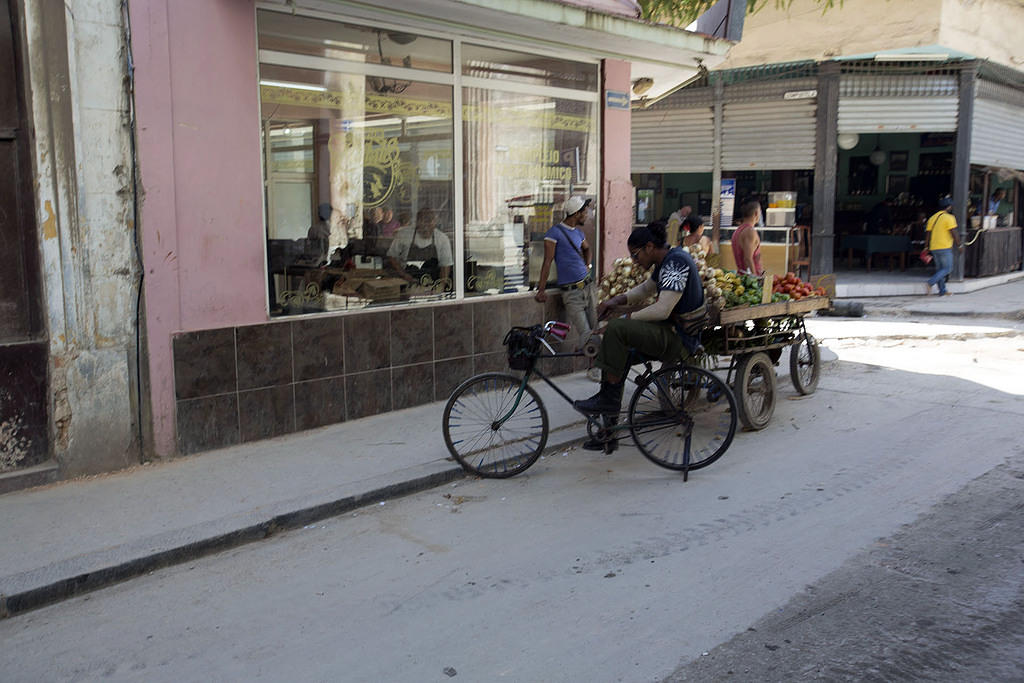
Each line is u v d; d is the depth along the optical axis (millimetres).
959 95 14828
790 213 14922
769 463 6098
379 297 7344
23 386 5473
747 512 5148
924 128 15008
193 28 5855
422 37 7422
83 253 5551
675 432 5969
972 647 3541
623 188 9359
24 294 5480
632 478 5879
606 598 4086
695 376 5836
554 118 8719
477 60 7906
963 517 4973
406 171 7469
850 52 14328
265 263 6453
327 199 6902
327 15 6688
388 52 7203
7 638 3859
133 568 4445
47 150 5344
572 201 8289
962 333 11320
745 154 15898
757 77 15500
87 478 5699
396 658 3598
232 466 5945
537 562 4527
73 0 5324
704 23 10148
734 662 3465
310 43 6672
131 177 5676
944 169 18812
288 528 5078
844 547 4586
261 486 5535
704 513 5156
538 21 7121
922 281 15656
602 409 5961
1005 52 15188
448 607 4051
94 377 5680
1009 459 6059
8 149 5340
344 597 4188
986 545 4574
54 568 4312
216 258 6145
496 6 6699
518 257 8570
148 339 5871
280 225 6605
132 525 4891
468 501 5512
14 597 4062
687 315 5879
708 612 3904
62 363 5547
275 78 6488
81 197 5496
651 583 4227
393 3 6492
